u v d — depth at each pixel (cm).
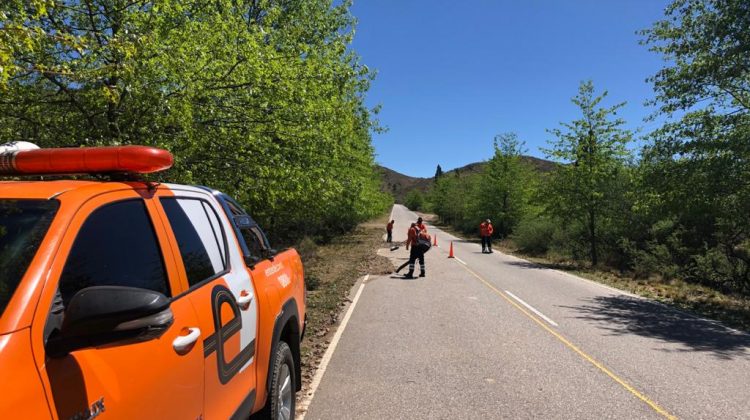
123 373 195
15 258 185
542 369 654
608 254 2452
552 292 1362
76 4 668
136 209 251
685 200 1377
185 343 237
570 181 2414
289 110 916
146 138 699
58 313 183
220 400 283
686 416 507
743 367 687
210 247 319
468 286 1423
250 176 948
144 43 587
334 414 498
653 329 931
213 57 783
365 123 2638
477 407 520
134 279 228
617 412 513
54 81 634
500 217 4272
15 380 155
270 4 1495
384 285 1435
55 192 216
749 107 1245
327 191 1568
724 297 1488
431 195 10094
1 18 378
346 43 1822
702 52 1294
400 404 526
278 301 408
